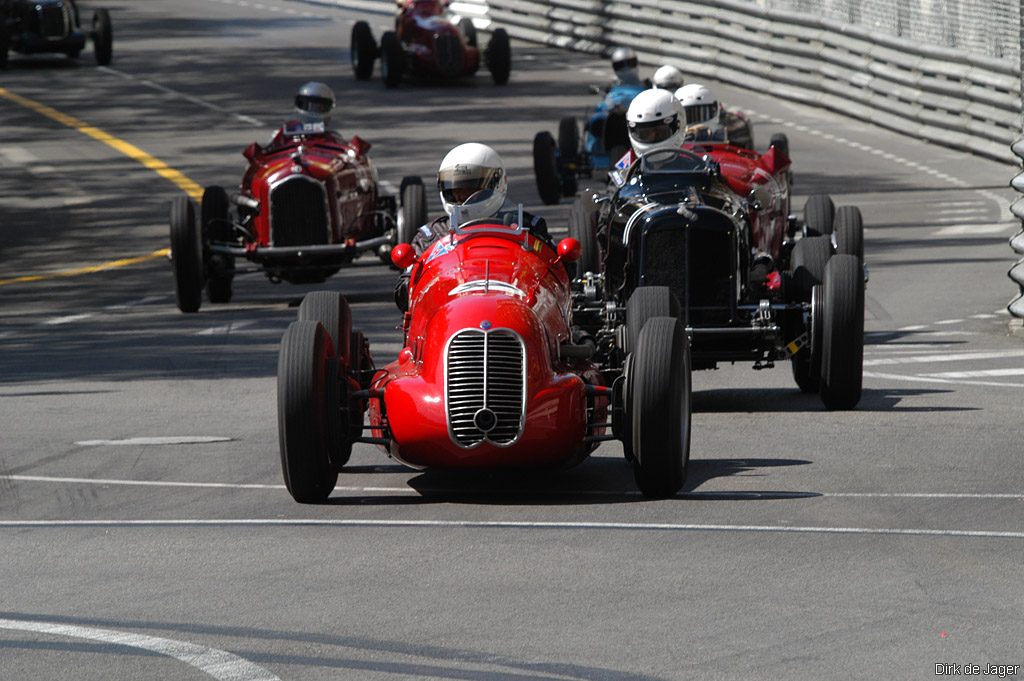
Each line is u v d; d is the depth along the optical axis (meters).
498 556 25.75
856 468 32.38
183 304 62.22
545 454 29.69
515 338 29.84
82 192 102.25
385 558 25.83
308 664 20.45
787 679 19.55
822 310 38.91
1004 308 57.78
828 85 124.56
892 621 21.78
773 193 50.06
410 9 143.88
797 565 24.75
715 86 138.12
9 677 20.23
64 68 158.38
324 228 64.00
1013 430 36.09
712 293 41.28
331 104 69.38
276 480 33.06
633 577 24.25
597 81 142.50
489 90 138.62
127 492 32.19
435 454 29.70
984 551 25.44
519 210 35.25
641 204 42.47
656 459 29.31
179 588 24.31
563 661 20.34
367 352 36.16
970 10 107.31
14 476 34.16
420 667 20.23
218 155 113.44
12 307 66.69
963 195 91.06
